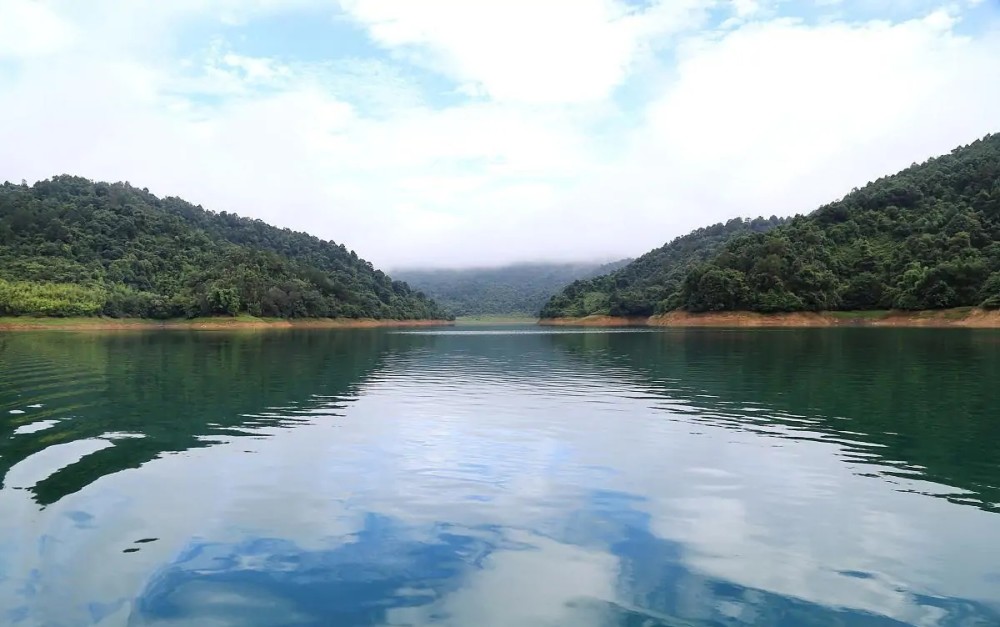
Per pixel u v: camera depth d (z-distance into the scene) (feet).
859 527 29.58
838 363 111.45
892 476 38.09
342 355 148.77
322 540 28.04
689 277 429.79
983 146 506.48
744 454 43.88
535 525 30.01
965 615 21.31
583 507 32.65
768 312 386.73
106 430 52.01
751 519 30.73
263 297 452.35
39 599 22.39
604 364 119.14
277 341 226.58
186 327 409.49
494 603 22.27
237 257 509.35
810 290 385.70
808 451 44.57
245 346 187.01
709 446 46.42
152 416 59.21
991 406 62.69
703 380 89.10
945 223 395.34
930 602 22.26
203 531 28.96
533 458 43.04
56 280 409.49
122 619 21.06
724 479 37.73
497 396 74.02
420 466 40.75
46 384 83.71
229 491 35.12
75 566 25.11
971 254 341.82
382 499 33.86
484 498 34.12
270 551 26.78
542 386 83.97
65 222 497.05
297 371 105.29
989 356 122.83
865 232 438.40
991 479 37.32
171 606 21.91
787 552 26.71
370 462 41.78
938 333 234.58
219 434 50.60
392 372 104.37
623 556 26.37
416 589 23.36
